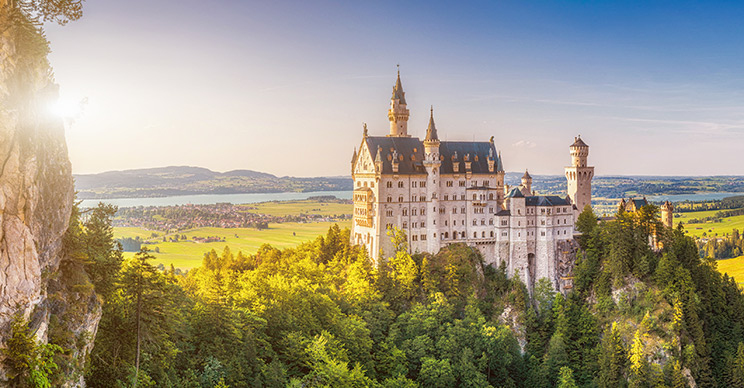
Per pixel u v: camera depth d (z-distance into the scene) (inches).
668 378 6122.1
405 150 7514.8
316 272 6899.6
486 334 6141.7
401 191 7258.9
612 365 6240.2
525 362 6525.6
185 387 3516.2
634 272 7032.5
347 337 5177.2
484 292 7253.9
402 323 6210.6
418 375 5664.4
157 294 3339.1
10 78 2182.6
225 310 4224.9
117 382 2938.0
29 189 2218.3
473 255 7431.1
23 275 2181.3
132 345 3211.1
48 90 2433.6
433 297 6717.5
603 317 6998.0
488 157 7795.3
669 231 7386.8
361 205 7475.4
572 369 6466.5
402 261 6914.4
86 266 2965.1
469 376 5664.4
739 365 6235.2
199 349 4079.7
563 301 7106.3
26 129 2245.3
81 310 2645.2
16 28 2237.9
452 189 7573.8
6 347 2106.3
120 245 3297.2
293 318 4982.8
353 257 7465.6
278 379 4062.5
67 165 2564.0
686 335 6378.0
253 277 6102.4
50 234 2437.3
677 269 6756.9
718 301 7047.2
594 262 7509.8
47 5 2450.8
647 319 6520.7
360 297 6279.5
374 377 5236.2
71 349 2490.2
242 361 4030.5
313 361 4485.7
